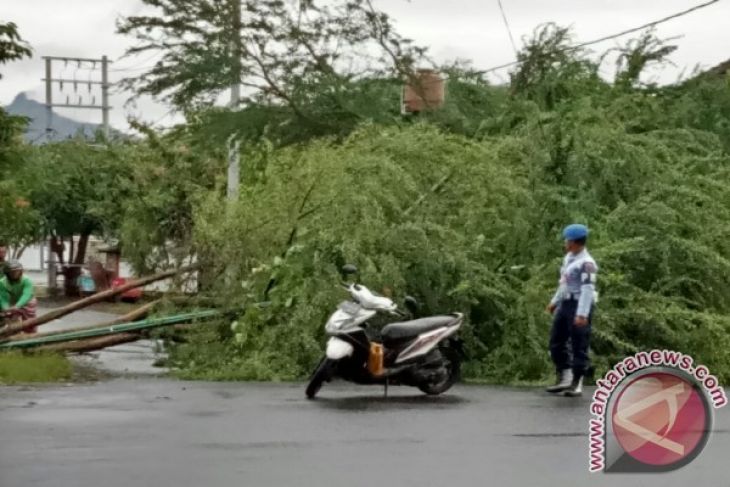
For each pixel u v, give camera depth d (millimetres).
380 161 18266
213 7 30016
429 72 29969
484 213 18406
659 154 19969
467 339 17359
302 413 12969
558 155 19109
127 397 14195
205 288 18734
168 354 19031
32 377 16094
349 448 10594
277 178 19656
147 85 30391
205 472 9344
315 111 30109
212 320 18234
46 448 10320
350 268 14539
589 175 18734
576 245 15102
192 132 29078
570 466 9891
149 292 20156
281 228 18781
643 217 18062
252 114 29453
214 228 18812
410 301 15953
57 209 49438
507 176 18406
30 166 37406
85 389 15070
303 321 17078
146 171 23781
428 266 17609
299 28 30484
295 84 30125
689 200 18828
